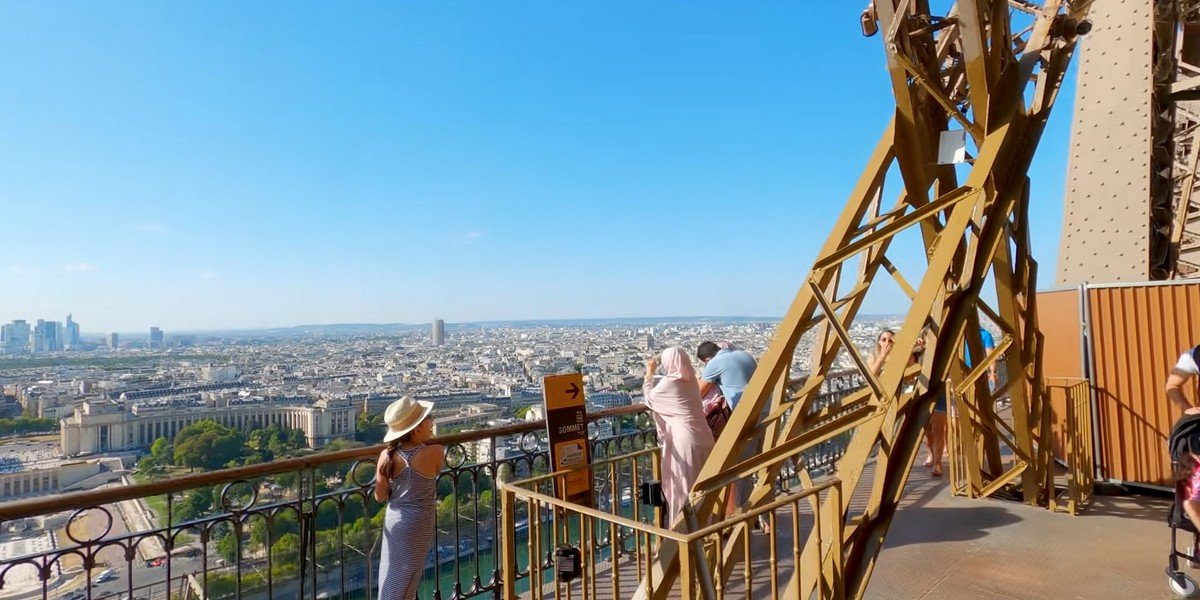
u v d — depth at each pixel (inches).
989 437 221.6
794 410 138.3
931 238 166.6
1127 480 211.9
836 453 304.0
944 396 242.7
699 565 107.3
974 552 162.9
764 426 129.1
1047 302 249.9
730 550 128.3
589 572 101.0
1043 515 192.2
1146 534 172.2
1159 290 205.5
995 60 144.7
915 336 119.3
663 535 83.2
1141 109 233.3
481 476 164.4
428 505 139.6
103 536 107.7
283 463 129.3
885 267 159.6
